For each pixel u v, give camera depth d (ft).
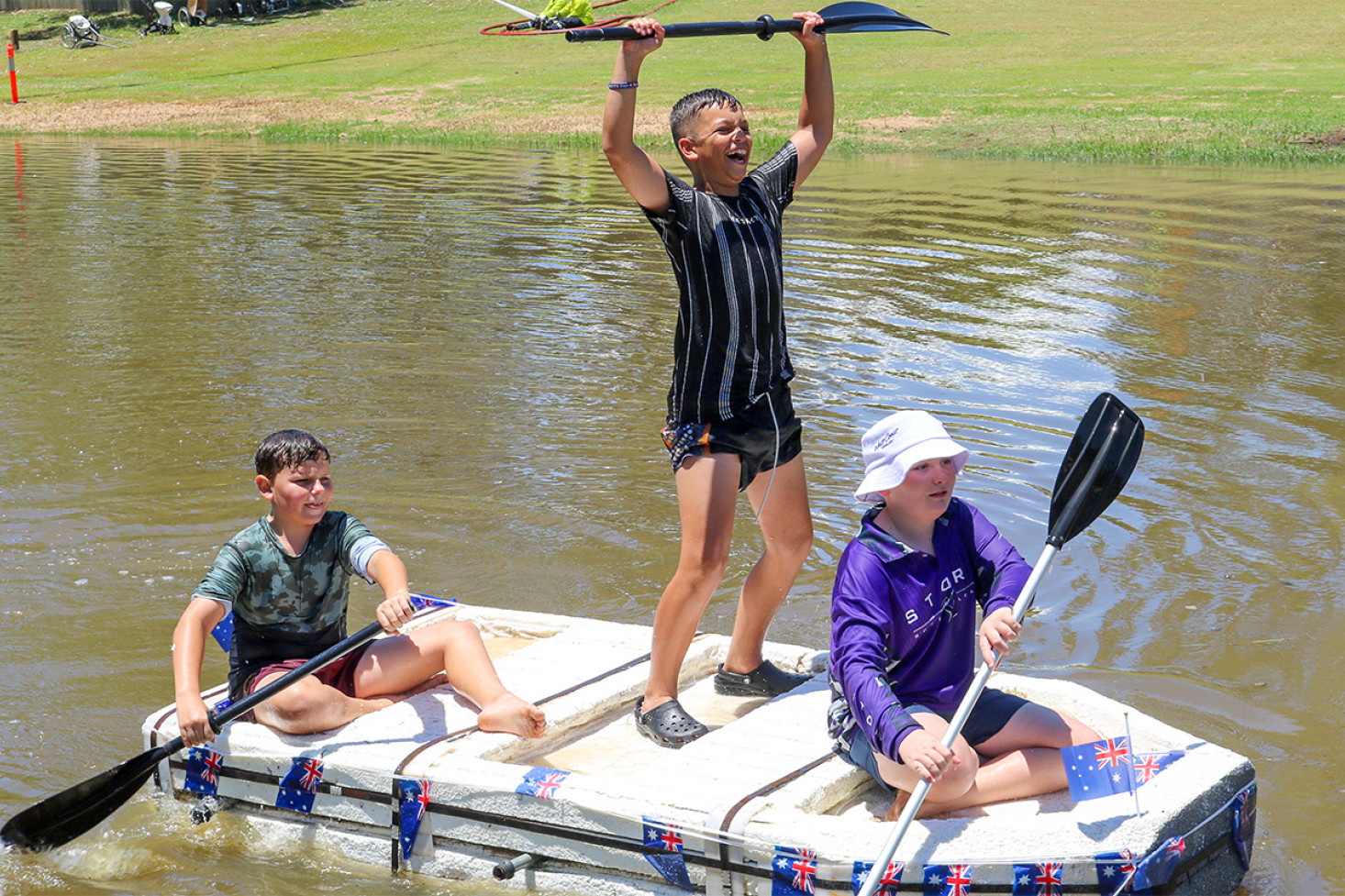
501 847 12.29
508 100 100.99
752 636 14.42
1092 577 18.84
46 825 12.80
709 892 11.55
